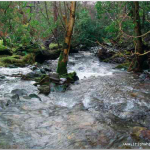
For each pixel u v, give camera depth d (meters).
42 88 5.04
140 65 8.02
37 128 3.14
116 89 5.41
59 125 3.27
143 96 4.80
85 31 15.70
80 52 15.16
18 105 4.09
